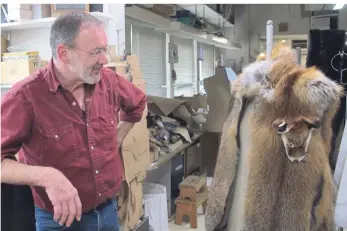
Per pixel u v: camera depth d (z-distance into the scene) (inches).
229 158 58.5
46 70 60.6
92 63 59.5
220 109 180.7
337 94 55.5
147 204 123.9
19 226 50.6
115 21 115.3
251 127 56.9
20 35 118.9
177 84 261.0
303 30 314.8
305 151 55.3
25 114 57.6
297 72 55.1
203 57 316.5
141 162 108.3
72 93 61.5
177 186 165.2
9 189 50.1
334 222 58.8
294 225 55.6
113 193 68.7
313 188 55.9
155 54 220.1
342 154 60.6
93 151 63.5
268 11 326.3
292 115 54.8
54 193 52.1
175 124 169.3
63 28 57.8
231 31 343.9
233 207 58.7
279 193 55.9
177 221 149.7
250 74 56.9
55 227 63.3
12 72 104.7
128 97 76.1
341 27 185.3
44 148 60.0
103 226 68.1
